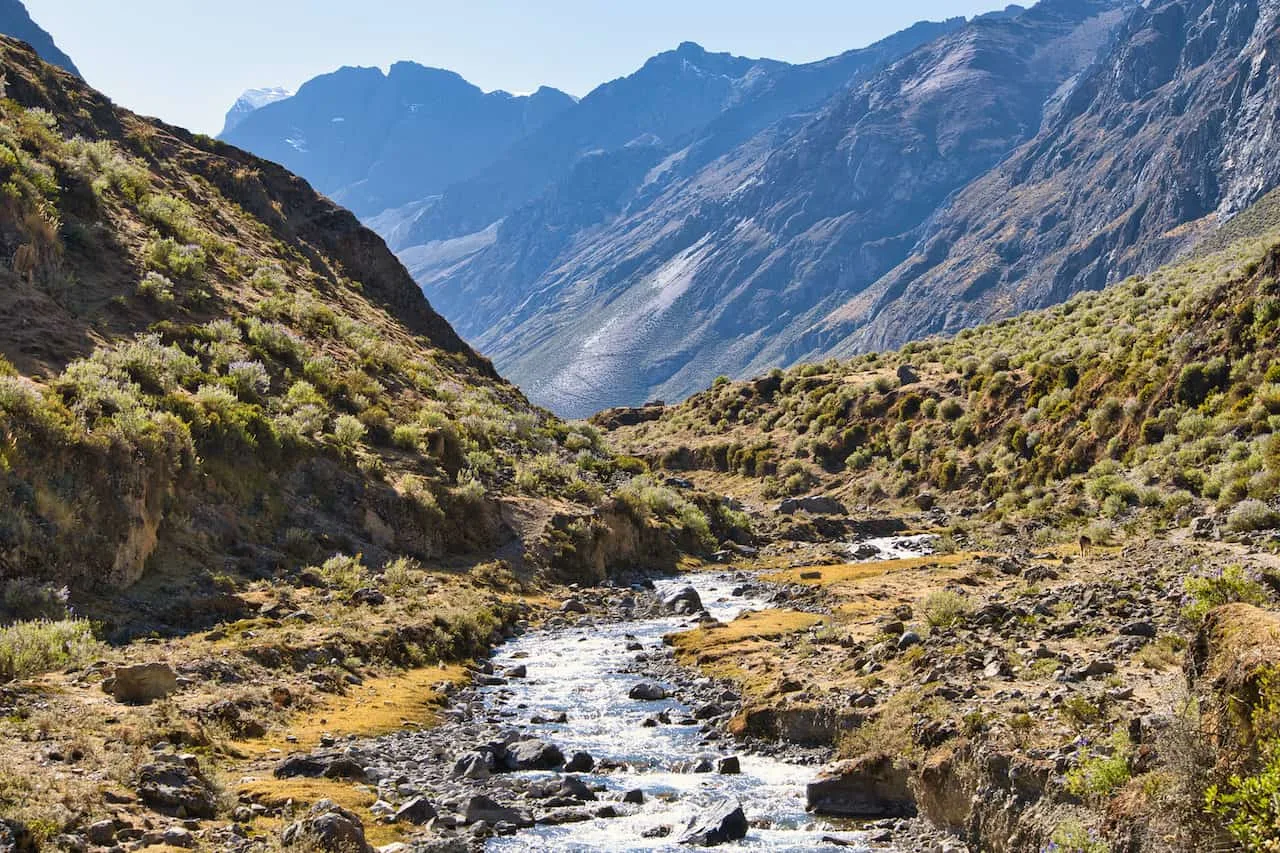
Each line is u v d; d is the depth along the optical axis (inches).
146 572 1405.0
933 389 4067.4
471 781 794.2
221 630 1239.5
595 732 963.3
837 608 1557.6
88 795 621.3
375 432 2240.4
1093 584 1250.0
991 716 733.3
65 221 2331.4
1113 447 2731.3
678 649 1378.0
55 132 2829.7
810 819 714.8
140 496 1424.7
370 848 621.9
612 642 1491.1
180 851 571.5
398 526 1925.4
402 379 2753.4
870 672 1014.4
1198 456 2310.5
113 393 1599.4
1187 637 866.1
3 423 1323.8
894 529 3120.1
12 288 1930.4
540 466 2571.4
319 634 1266.0
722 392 5369.1
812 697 928.9
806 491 3887.8
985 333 5137.8
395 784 773.9
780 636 1370.6
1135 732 602.9
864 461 3907.5
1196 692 549.0
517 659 1380.4
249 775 766.5
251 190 3617.1
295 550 1674.5
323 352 2564.0
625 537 2373.3
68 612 1192.2
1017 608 1149.7
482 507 2130.9
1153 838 510.6
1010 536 2514.8
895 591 1716.3
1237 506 1769.2
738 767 828.0
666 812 727.1
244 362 2103.8
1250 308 2556.6
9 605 1162.0
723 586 2089.1
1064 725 692.1
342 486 1918.1
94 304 2100.1
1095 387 3083.2
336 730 936.3
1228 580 875.4
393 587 1631.4
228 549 1576.0
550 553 2129.7
